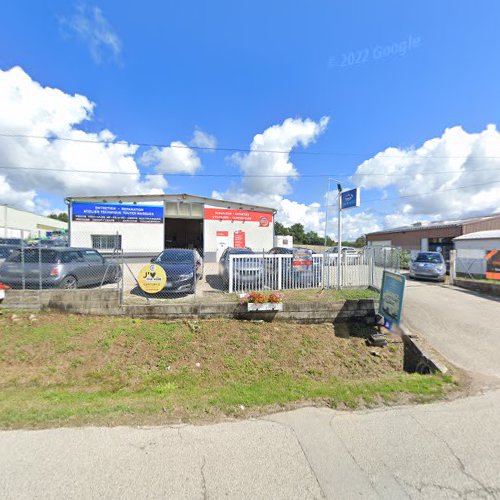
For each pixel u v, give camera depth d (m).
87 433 2.45
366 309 6.58
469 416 2.84
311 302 6.43
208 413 2.85
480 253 13.53
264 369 4.93
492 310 7.29
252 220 18.25
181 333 5.68
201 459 2.14
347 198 8.15
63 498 1.77
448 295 9.16
